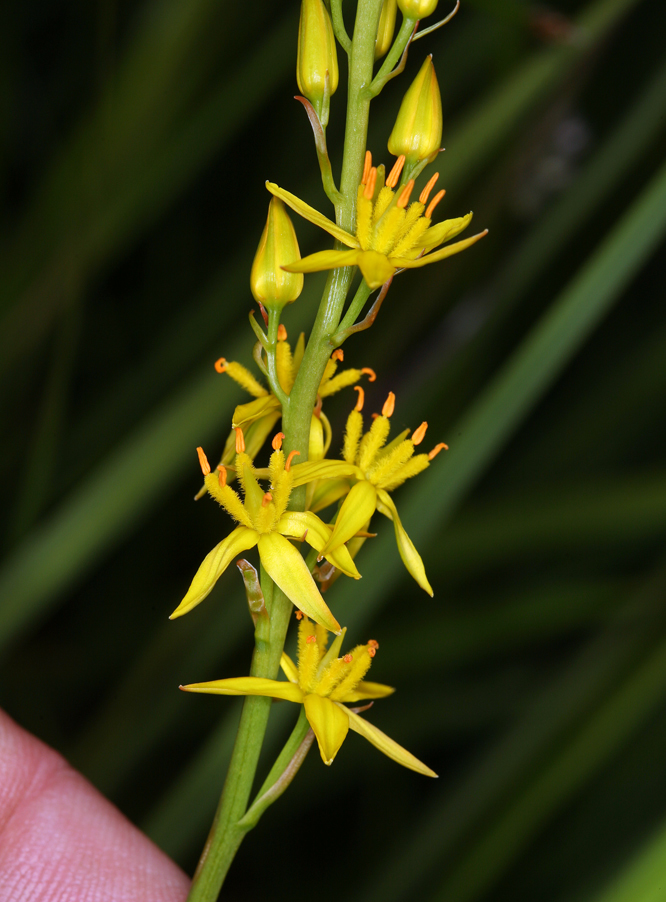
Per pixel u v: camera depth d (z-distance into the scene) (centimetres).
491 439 19
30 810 20
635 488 25
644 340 33
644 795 27
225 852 15
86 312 34
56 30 34
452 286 27
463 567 27
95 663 30
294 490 15
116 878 19
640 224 19
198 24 24
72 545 19
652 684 22
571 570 31
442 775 30
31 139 33
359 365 29
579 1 31
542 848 28
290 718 20
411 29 15
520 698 28
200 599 15
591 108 34
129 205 25
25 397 31
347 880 29
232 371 15
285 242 15
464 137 22
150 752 27
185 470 26
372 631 28
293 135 34
